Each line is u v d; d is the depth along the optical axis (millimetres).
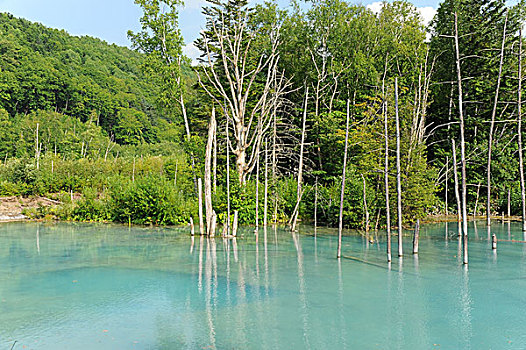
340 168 30250
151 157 46438
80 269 12078
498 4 32500
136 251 15227
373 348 6379
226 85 31484
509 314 8016
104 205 26719
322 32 38219
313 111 36781
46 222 25844
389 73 36625
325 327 7281
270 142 28828
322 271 11805
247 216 24672
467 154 30469
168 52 30172
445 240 18234
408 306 8508
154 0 29406
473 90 33281
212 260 13523
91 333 6992
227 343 6555
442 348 6375
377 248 16062
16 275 11297
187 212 24312
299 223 25969
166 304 8633
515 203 30000
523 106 30328
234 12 27484
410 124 24203
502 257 14016
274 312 8109
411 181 21438
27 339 6742
